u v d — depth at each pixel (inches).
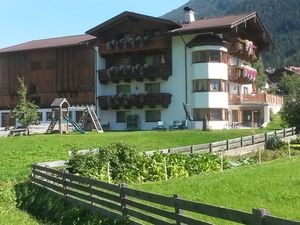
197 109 2117.4
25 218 684.7
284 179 773.3
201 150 1248.2
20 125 2461.9
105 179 856.3
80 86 2406.5
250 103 2267.5
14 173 965.8
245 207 644.1
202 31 2092.8
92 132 1968.5
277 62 7150.6
